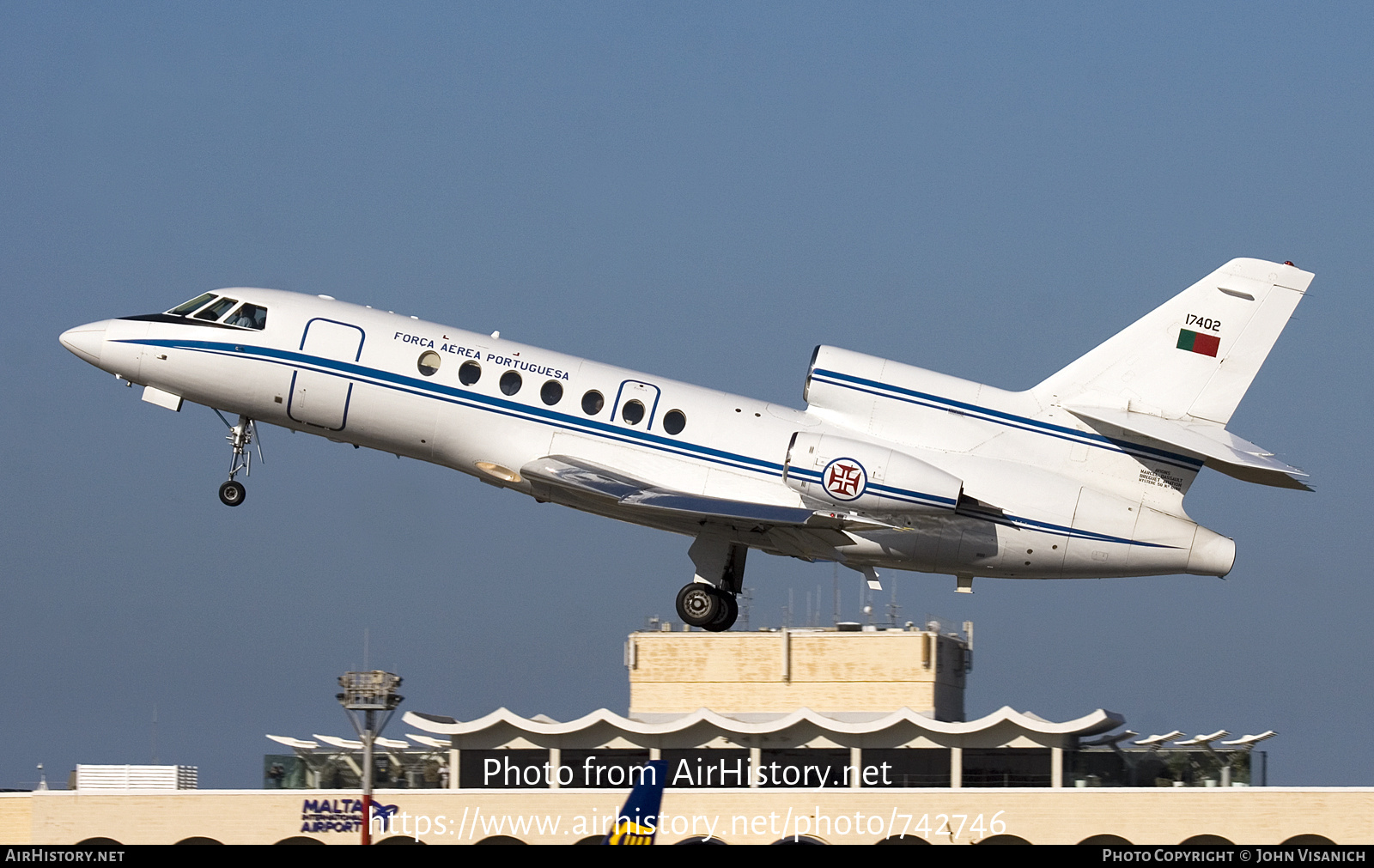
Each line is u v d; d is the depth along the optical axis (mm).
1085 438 97188
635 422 97562
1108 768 90938
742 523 94500
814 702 97500
